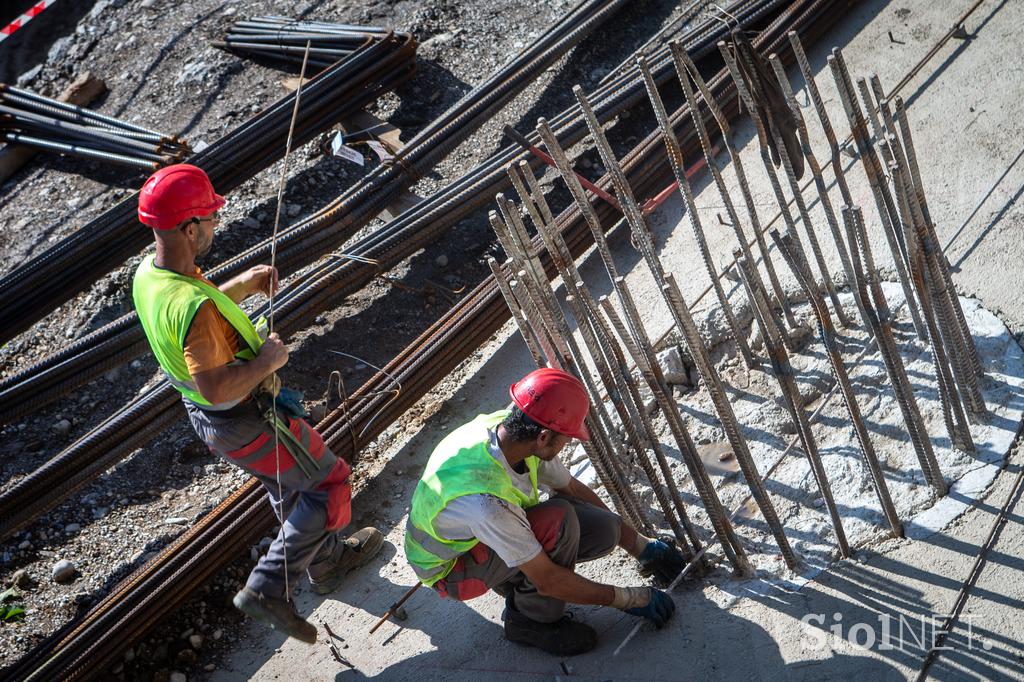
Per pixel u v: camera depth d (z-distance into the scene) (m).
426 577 3.21
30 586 3.97
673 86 6.06
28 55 8.39
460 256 5.53
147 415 4.32
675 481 3.81
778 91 3.40
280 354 3.12
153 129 6.98
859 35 5.94
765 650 3.11
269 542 4.04
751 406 3.96
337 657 3.49
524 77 6.04
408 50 6.56
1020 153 4.68
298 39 6.98
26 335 5.42
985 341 3.85
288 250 5.05
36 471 4.11
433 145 5.65
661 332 4.46
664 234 5.03
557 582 2.97
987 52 5.42
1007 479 3.39
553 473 3.27
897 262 3.58
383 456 4.40
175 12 8.05
